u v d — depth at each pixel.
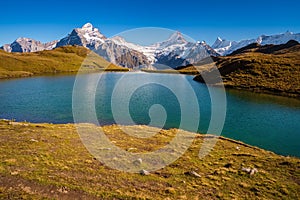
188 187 18.73
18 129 33.75
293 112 60.25
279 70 110.75
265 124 49.12
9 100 74.38
